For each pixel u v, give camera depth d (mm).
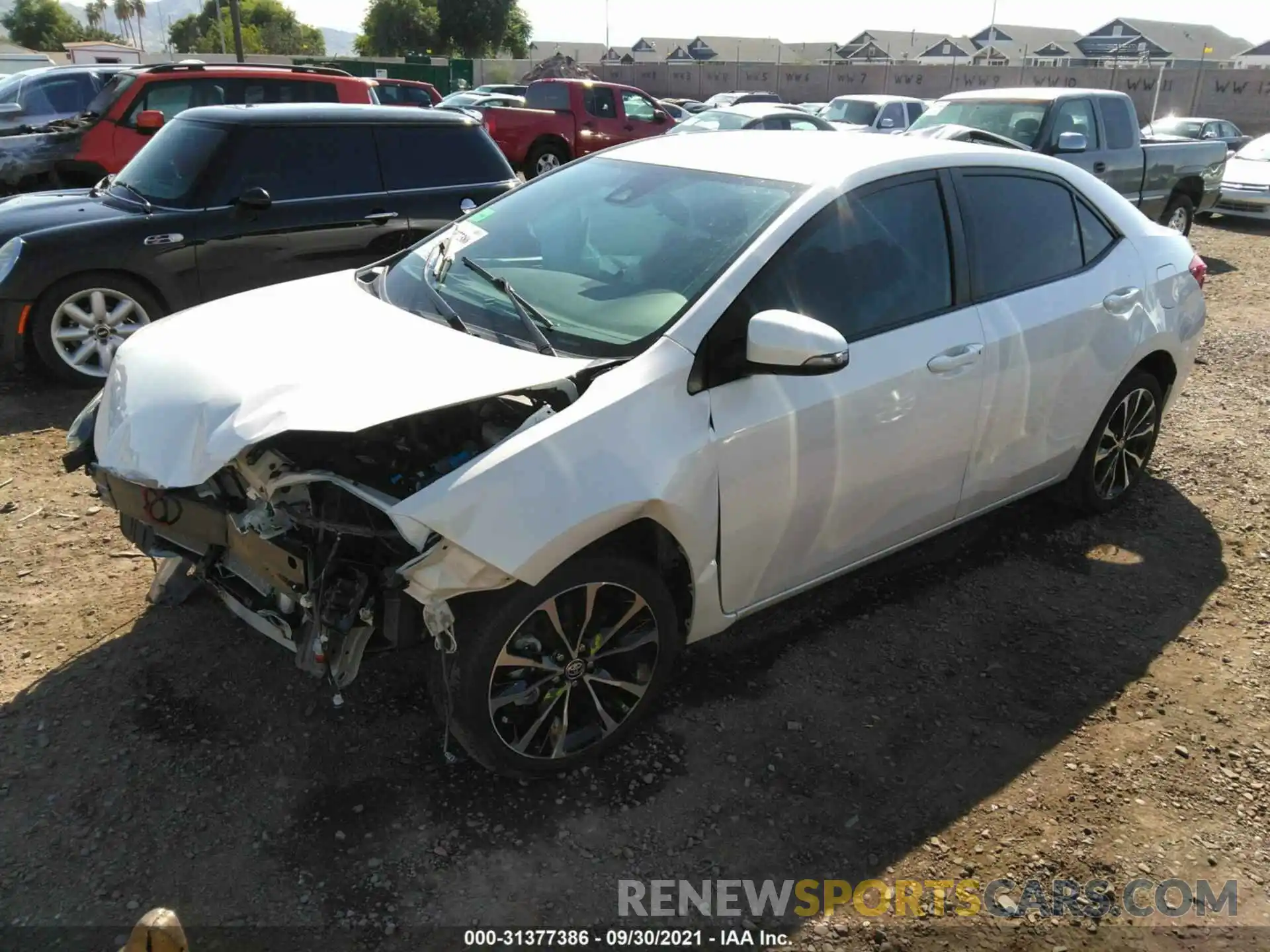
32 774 2818
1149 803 2922
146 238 5910
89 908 2420
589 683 2891
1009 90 10602
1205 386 6680
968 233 3619
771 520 3068
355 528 2535
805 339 2711
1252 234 13711
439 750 3000
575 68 42125
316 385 2635
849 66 44812
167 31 85625
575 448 2578
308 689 3225
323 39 75000
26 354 6004
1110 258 4184
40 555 3984
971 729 3211
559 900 2516
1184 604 3982
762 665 3498
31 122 11555
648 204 3447
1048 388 3873
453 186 7047
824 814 2834
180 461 2609
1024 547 4398
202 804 2752
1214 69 37906
